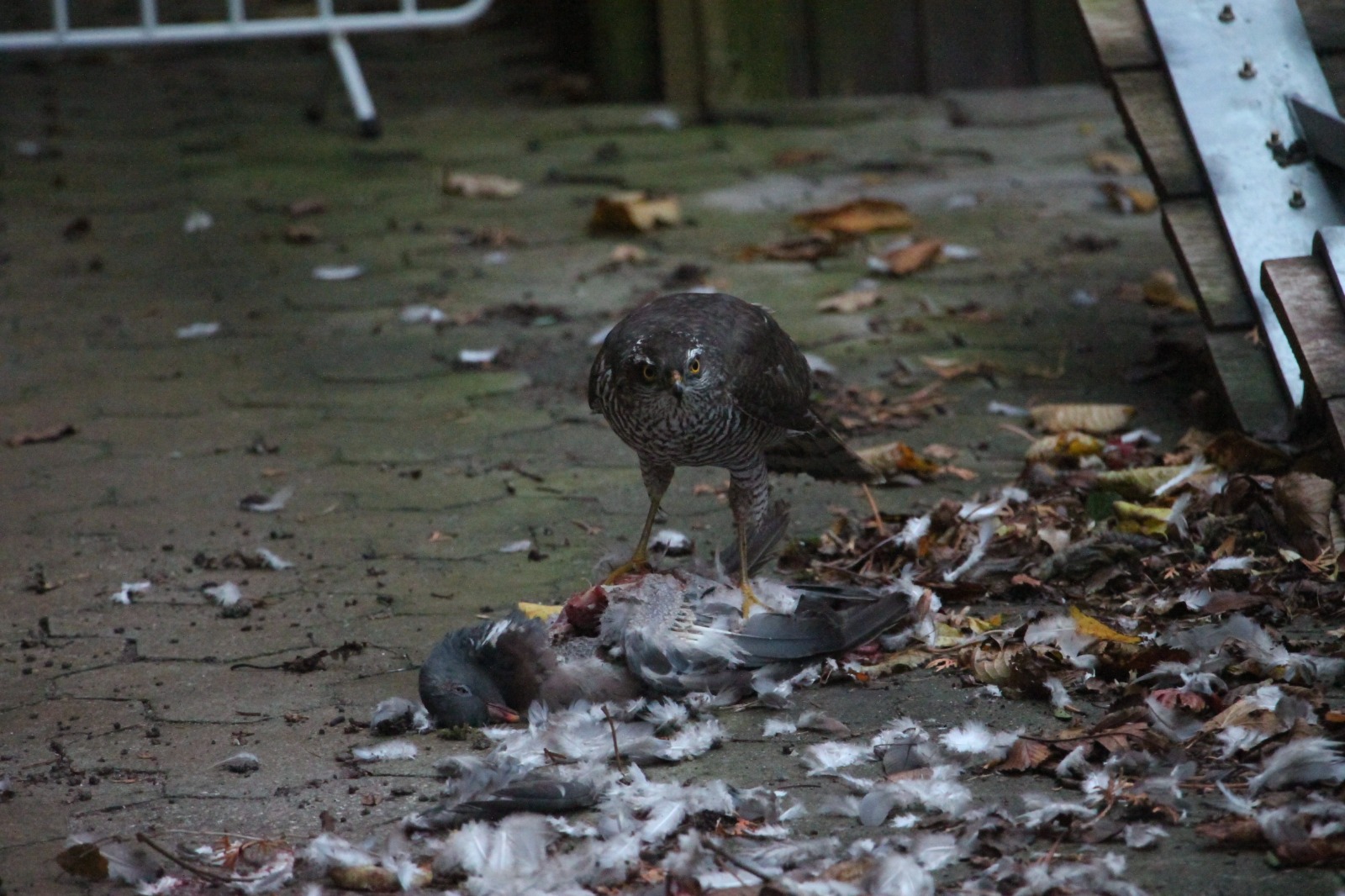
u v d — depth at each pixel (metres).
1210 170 10.41
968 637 7.75
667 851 6.00
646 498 9.97
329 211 16.23
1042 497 9.41
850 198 16.12
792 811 6.20
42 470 10.67
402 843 6.01
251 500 9.98
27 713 7.44
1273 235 10.12
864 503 9.67
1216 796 6.10
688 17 19.08
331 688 7.62
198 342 13.07
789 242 14.58
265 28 18.11
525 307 13.46
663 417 7.58
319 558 9.22
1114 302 12.99
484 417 11.41
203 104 20.00
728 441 7.83
